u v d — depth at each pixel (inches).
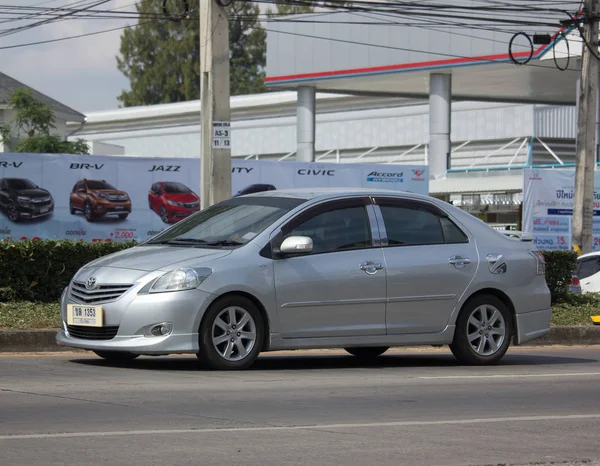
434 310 828.6
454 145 4128.9
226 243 775.7
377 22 2783.0
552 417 605.9
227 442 500.1
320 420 572.1
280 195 828.6
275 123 4611.2
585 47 1560.0
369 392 687.1
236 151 4719.5
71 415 567.2
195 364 811.4
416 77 3068.4
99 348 739.4
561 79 3137.3
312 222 796.0
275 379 737.0
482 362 859.4
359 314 796.6
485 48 2805.1
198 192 1891.0
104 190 1823.3
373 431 542.3
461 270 840.9
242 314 760.3
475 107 4065.0
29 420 550.3
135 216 1847.9
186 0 1691.7
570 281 1316.4
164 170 1866.4
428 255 829.8
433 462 466.9
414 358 940.0
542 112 3917.3
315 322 780.6
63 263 1080.2
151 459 456.8
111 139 5059.1
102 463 446.9
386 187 2074.3
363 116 4387.3
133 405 603.8
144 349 724.0
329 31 3139.8
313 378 751.7
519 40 2731.3
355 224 812.6
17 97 3009.4
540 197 1878.7
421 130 4210.1
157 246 802.8
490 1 2753.4
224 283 745.0
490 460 474.0
